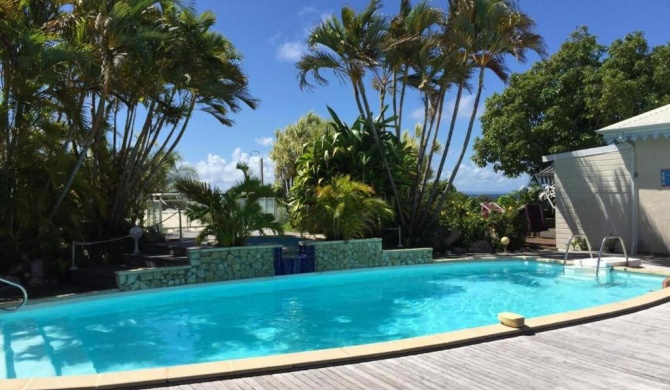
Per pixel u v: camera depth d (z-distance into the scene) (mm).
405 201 16438
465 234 16781
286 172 36656
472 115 15922
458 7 15336
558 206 16906
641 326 6543
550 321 6582
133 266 12320
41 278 11273
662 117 14258
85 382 4570
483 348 5664
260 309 9594
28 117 10781
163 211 19062
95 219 13305
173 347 7191
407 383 4602
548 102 22922
